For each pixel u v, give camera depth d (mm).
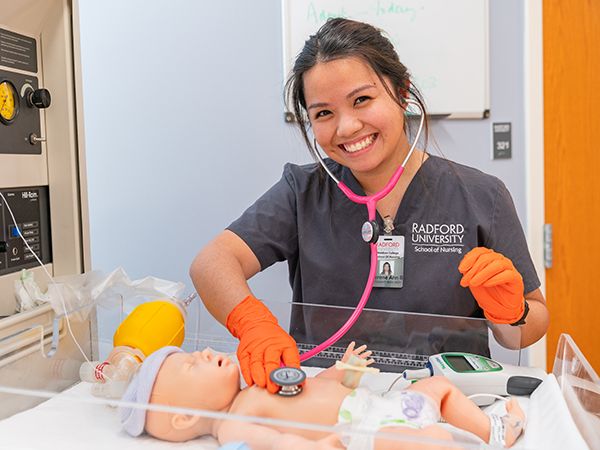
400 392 646
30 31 869
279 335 690
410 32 1499
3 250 816
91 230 1640
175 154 1601
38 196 904
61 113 910
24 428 555
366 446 468
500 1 1525
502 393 690
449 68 1511
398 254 951
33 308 809
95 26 1580
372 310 800
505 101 1560
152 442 558
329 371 714
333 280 977
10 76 824
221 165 1593
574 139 1568
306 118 956
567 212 1588
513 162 1581
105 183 1626
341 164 979
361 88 771
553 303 1614
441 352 785
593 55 1547
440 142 1556
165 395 629
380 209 980
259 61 1546
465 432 581
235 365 666
